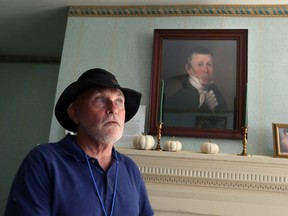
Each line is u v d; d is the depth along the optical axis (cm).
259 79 185
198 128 181
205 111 184
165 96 189
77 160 90
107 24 210
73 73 204
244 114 171
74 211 80
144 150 164
